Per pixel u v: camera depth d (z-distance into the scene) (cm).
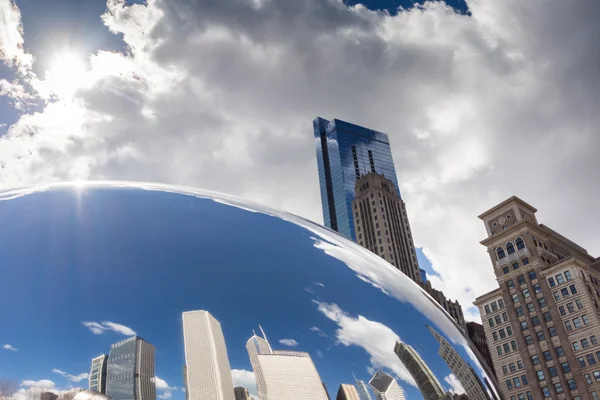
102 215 239
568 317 9238
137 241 223
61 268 207
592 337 8869
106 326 192
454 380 248
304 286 230
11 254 210
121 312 196
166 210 251
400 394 216
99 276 206
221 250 230
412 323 254
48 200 248
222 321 201
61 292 199
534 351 9569
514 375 9794
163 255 219
